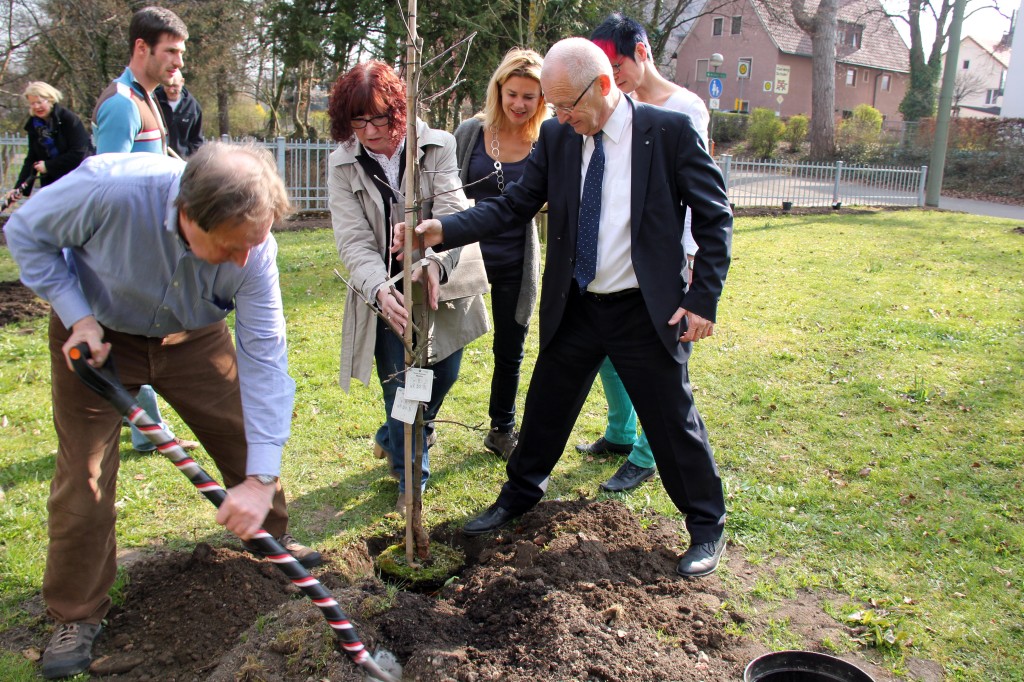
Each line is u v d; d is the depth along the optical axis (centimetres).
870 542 336
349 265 316
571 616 258
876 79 4228
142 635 270
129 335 260
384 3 1644
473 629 269
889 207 1720
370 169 316
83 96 1908
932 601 296
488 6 1466
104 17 1686
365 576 292
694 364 574
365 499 376
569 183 295
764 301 764
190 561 298
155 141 389
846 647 270
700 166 282
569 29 1562
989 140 2342
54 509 251
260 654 244
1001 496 376
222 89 2278
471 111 1897
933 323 677
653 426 307
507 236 375
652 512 360
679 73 4116
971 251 1062
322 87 1950
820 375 550
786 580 307
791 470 405
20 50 1766
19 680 248
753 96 3806
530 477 339
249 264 238
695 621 275
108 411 254
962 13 1703
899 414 477
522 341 396
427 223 287
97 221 221
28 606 290
